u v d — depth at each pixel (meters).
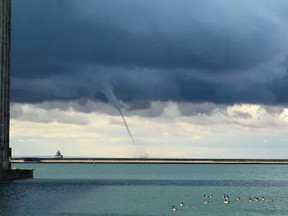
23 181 152.25
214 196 107.25
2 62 145.75
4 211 75.31
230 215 74.06
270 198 101.44
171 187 138.12
